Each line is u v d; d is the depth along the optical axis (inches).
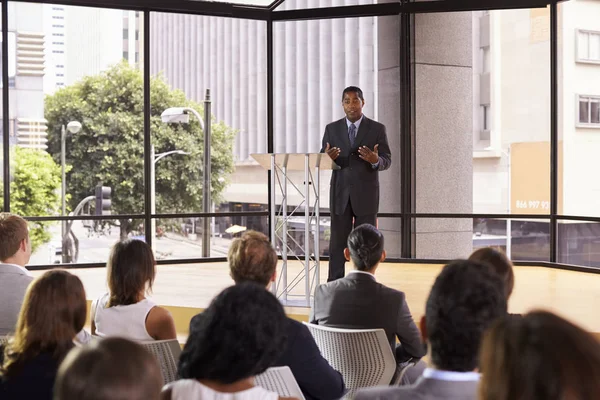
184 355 59.4
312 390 94.2
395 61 302.4
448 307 54.9
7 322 116.9
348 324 114.0
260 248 104.0
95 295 228.2
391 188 306.0
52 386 71.6
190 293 226.4
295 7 306.3
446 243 303.7
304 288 234.7
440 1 294.8
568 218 286.2
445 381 54.9
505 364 34.3
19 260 128.1
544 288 236.7
